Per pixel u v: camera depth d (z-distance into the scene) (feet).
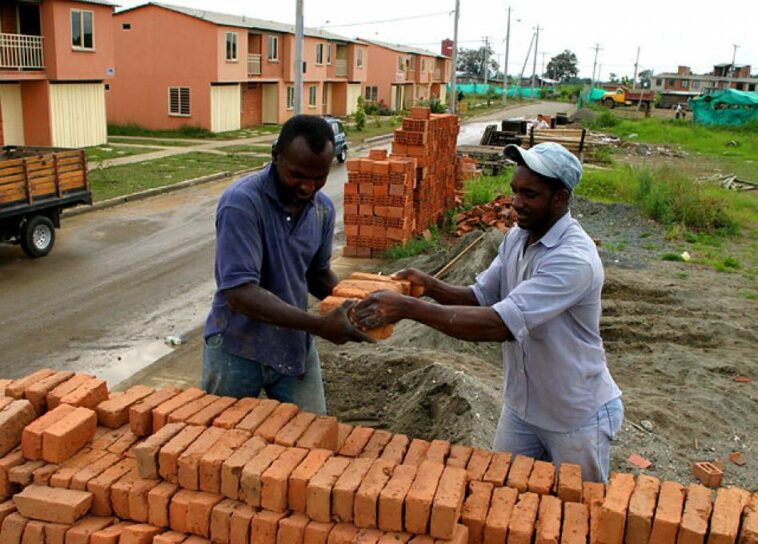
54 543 9.40
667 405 22.21
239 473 9.16
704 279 39.32
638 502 8.61
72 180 42.37
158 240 46.32
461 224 48.70
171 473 9.50
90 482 9.62
